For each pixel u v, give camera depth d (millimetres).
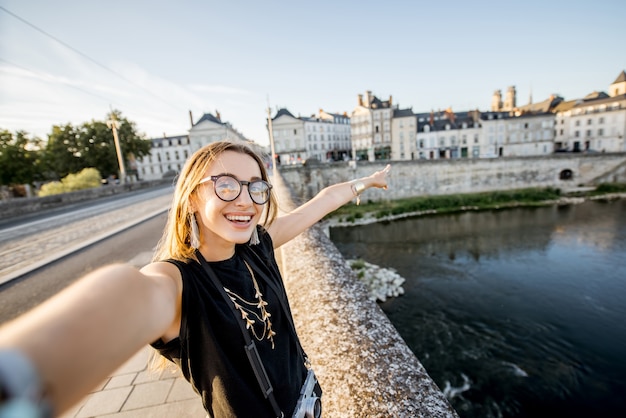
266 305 1129
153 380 2781
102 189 22344
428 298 14648
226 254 1137
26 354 406
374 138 53188
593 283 15281
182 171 1114
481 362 10078
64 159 35219
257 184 1132
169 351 963
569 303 13500
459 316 12945
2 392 273
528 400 8516
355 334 1949
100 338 574
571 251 19844
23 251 7762
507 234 24609
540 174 39125
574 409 8148
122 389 2680
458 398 8703
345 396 1521
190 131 51062
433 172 38062
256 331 1060
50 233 9891
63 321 528
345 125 71875
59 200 18016
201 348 960
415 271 18094
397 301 14523
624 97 50844
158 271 941
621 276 15891
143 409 2465
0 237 9859
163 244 1216
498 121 50875
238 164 1123
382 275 16984
